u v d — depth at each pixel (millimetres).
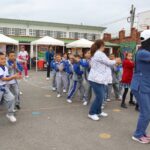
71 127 3236
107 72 3469
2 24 16984
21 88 6301
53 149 2564
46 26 18219
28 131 3066
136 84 2768
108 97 4793
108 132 3082
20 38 14586
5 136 2898
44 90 6035
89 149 2580
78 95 5320
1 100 3367
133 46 14273
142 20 15570
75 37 19312
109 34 17375
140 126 2787
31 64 13773
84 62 4469
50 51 9039
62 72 5266
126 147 2650
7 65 3711
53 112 3949
